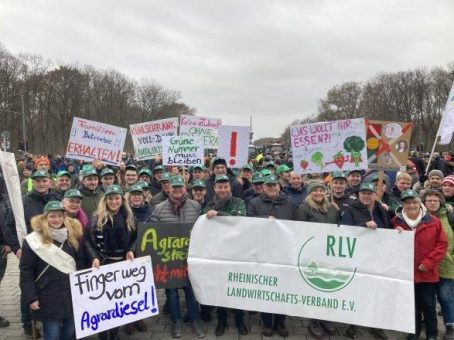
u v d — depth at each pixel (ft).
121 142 32.78
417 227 19.44
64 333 17.90
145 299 19.16
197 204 22.07
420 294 19.58
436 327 19.61
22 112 188.24
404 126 23.98
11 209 20.39
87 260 18.57
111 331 19.65
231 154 36.32
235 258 20.35
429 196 20.59
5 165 19.42
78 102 223.71
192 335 20.61
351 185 26.61
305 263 19.81
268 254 20.12
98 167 32.37
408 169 38.19
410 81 260.21
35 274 16.93
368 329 21.45
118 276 18.58
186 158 31.19
